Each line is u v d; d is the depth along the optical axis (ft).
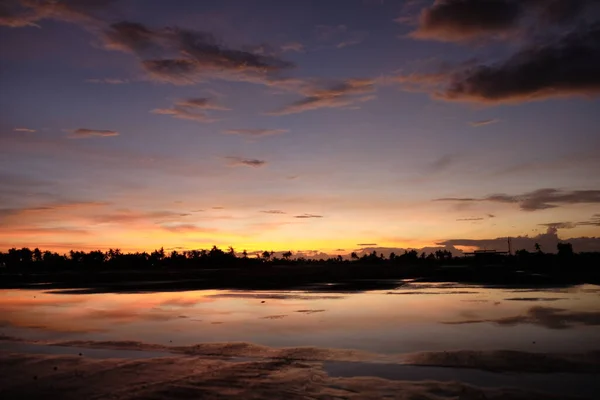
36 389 34.19
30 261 430.61
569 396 31.19
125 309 86.79
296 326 62.39
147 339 54.08
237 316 73.77
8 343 52.90
